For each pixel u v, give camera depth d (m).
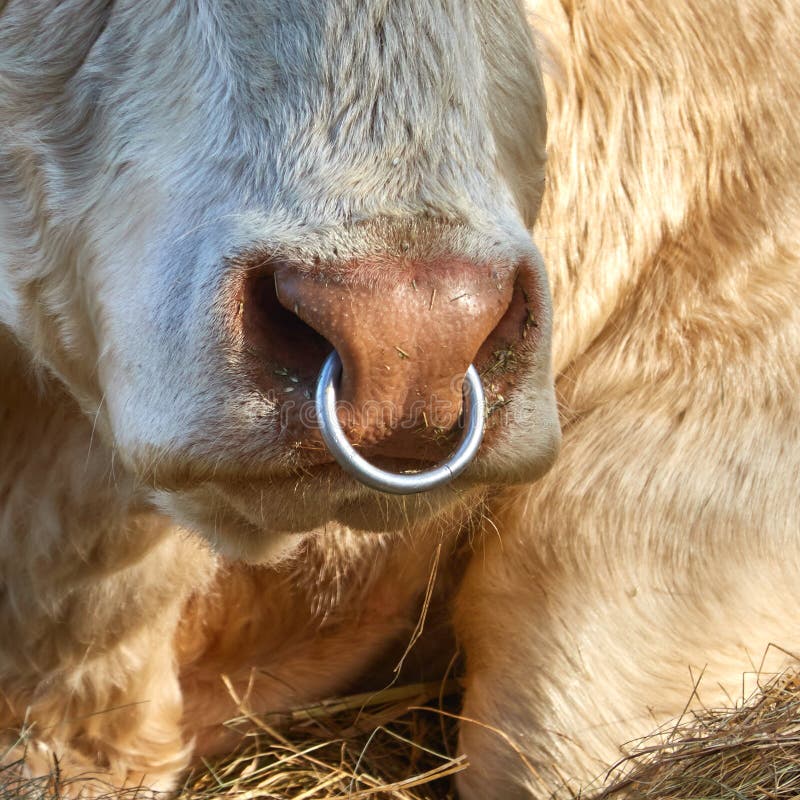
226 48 3.68
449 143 3.56
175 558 5.90
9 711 6.02
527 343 3.69
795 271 6.60
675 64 6.63
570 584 6.08
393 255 3.33
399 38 3.57
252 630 6.96
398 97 3.53
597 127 6.50
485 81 3.90
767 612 6.13
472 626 6.31
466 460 3.42
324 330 3.27
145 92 3.88
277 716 6.77
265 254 3.37
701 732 5.58
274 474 3.51
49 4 4.13
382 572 6.87
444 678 6.58
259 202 3.48
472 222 3.46
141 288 3.73
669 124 6.60
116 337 3.86
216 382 3.46
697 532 6.11
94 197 4.02
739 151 6.66
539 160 4.62
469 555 6.75
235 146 3.59
